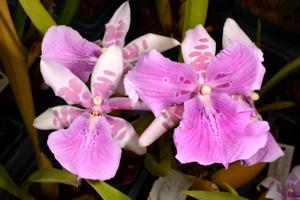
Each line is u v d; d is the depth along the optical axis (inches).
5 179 14.3
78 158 12.7
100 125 13.3
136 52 13.8
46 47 13.4
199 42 13.0
